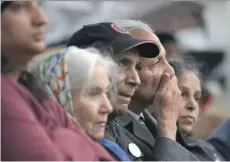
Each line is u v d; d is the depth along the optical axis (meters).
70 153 7.97
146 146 10.94
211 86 17.62
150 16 19.47
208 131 15.85
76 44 10.77
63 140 8.02
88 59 9.18
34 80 8.58
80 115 9.12
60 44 14.82
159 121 11.20
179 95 11.40
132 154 10.44
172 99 11.30
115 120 11.04
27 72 8.60
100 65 9.27
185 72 13.06
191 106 12.95
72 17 18.23
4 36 8.04
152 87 11.34
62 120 8.41
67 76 9.04
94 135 9.23
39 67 9.01
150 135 11.26
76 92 9.09
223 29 20.95
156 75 11.32
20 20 8.04
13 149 7.29
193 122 13.02
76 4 18.55
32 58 8.66
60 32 17.45
